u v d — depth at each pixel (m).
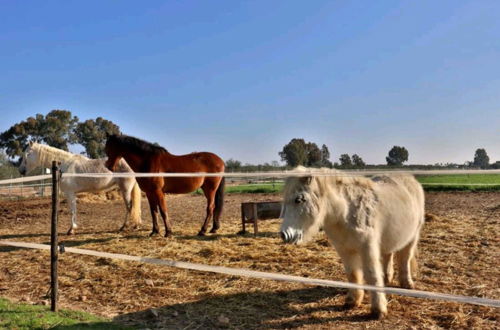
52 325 3.99
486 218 10.86
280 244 8.06
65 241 9.16
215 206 10.02
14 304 4.74
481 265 6.16
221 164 10.07
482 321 4.10
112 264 6.67
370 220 4.16
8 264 6.98
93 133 63.41
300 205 3.91
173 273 6.10
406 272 5.11
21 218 14.29
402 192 4.64
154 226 9.69
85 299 5.07
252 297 5.02
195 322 4.29
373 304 4.23
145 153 9.45
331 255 6.96
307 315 4.40
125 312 4.62
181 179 9.51
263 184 32.69
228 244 8.24
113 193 22.69
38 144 11.56
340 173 3.94
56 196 4.52
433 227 9.48
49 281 5.88
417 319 4.21
